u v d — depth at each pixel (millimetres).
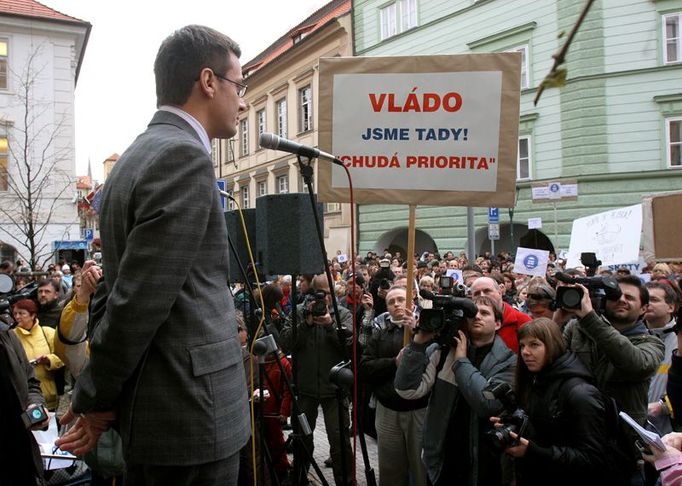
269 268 4227
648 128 16312
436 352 3484
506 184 3395
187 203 1561
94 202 4852
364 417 5453
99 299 1840
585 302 3135
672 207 6551
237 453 1741
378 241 22312
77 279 6344
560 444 2812
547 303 4277
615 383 3252
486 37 18859
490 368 3332
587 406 2732
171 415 1583
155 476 1651
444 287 3330
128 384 1630
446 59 3449
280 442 4625
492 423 3012
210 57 1832
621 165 16625
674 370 3184
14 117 19641
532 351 2932
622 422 2768
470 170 3428
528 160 18281
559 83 925
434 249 22328
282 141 2807
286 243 4180
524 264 7875
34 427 3104
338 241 23812
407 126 3502
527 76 18016
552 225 17734
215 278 1721
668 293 4090
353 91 3572
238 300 6176
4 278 3314
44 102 20062
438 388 3398
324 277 5660
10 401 3059
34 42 20016
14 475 3025
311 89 24875
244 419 1764
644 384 3252
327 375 5059
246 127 30750
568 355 2957
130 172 1637
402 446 4066
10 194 18844
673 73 15992
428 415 3447
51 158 19984
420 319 3174
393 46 21625
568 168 17312
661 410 3363
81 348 3178
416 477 3961
